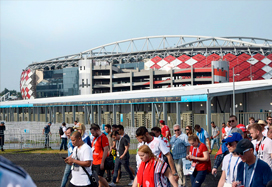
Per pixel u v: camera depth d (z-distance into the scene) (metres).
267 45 137.75
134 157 19.50
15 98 189.25
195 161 8.63
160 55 137.75
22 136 26.17
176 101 33.97
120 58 143.12
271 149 6.59
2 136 23.06
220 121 28.88
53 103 58.94
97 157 9.52
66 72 142.75
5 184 1.28
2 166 1.32
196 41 139.25
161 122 14.88
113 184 11.30
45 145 24.55
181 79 112.94
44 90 150.75
